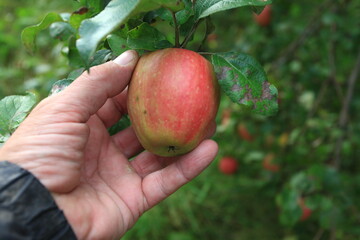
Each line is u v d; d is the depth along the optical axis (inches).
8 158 9.2
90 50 7.2
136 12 8.0
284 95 25.4
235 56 9.9
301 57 28.8
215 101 10.1
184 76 9.5
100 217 10.7
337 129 23.1
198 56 9.9
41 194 8.9
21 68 35.2
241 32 32.3
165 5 8.1
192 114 9.6
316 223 27.8
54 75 23.9
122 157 12.4
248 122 25.2
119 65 10.3
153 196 11.8
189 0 9.9
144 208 11.9
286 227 27.8
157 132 9.8
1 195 8.4
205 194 30.3
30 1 44.2
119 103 12.8
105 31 7.3
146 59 10.1
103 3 10.8
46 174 9.4
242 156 29.9
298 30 28.0
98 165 12.0
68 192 10.2
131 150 13.1
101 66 10.4
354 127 24.0
